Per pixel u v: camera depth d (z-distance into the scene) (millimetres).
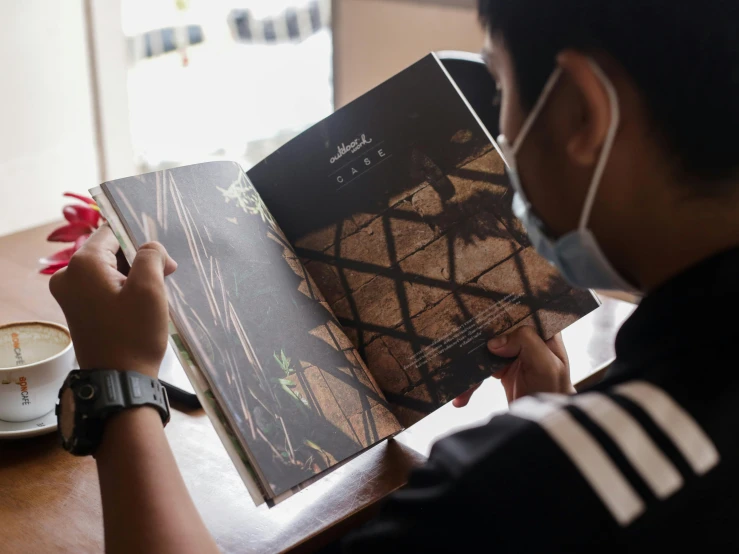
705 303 427
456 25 1680
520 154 508
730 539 414
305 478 580
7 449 674
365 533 466
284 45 2629
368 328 702
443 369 690
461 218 708
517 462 415
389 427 651
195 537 491
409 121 725
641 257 474
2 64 2168
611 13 419
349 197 722
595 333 918
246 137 2693
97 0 2322
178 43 2570
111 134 2490
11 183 2275
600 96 429
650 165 436
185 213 657
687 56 406
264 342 629
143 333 560
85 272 582
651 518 397
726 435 406
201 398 584
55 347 732
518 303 703
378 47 1883
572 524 399
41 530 583
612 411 414
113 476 510
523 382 727
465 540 415
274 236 703
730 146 412
